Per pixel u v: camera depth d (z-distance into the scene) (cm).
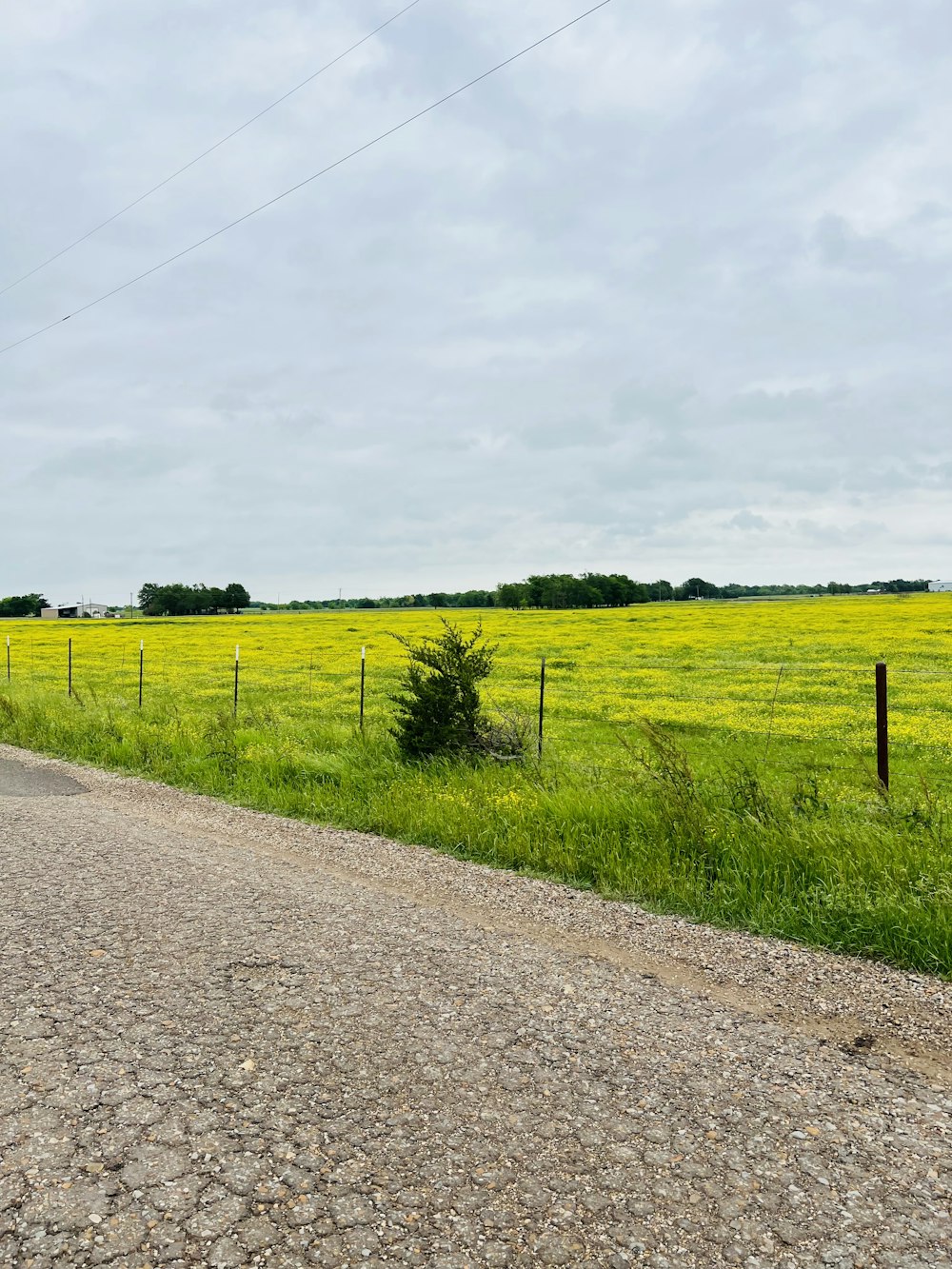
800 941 536
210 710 1938
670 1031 406
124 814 939
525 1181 292
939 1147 314
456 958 497
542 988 455
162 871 686
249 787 1070
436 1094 346
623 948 520
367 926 551
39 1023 405
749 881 620
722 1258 257
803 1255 258
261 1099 342
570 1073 364
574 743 1456
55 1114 330
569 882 667
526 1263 254
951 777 1255
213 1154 305
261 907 589
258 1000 435
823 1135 321
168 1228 268
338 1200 282
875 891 571
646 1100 343
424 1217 274
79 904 589
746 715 1955
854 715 1917
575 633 4888
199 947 508
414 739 1139
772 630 4647
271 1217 273
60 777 1197
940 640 3759
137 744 1359
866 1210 278
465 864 722
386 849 778
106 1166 298
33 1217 273
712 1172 297
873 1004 440
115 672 3300
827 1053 388
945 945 491
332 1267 253
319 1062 371
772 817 708
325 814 935
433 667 1171
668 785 793
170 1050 381
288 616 9412
